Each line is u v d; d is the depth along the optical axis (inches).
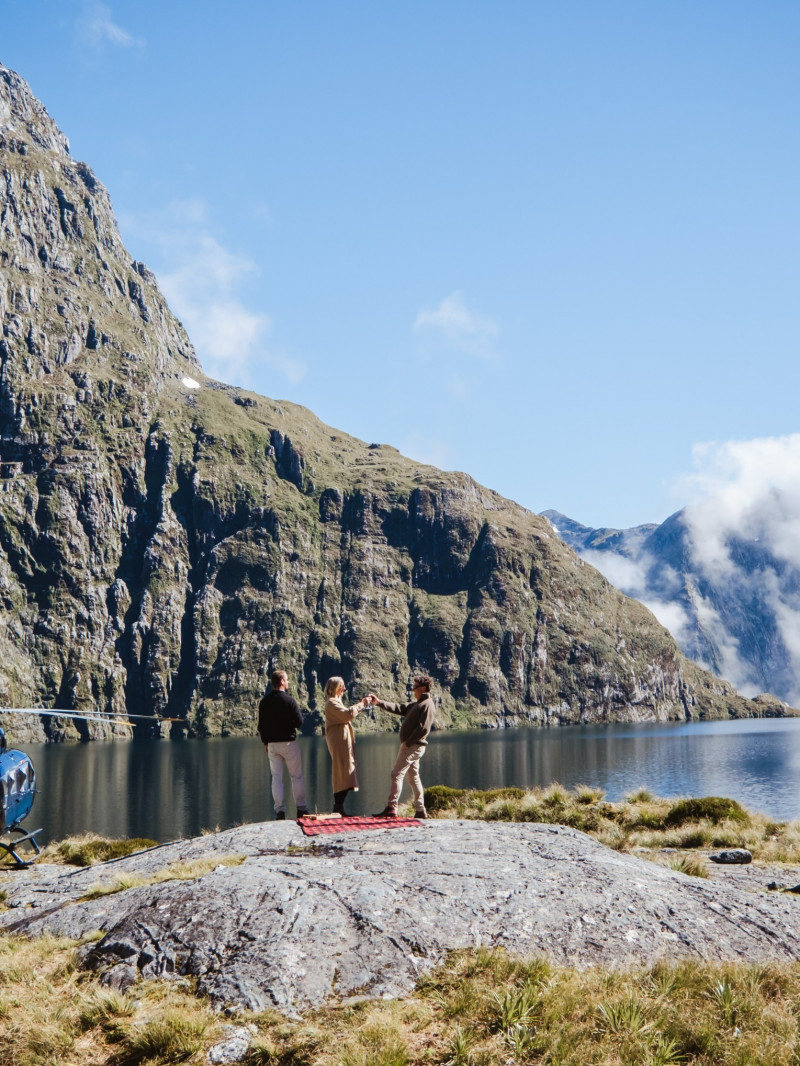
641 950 369.7
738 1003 316.8
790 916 414.3
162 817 4982.8
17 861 716.0
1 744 702.5
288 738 574.6
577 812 966.4
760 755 7864.2
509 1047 297.4
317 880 405.7
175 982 351.3
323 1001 332.2
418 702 572.7
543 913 387.5
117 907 423.2
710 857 684.7
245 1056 299.7
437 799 1156.5
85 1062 308.5
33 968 381.4
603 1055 288.8
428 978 345.4
